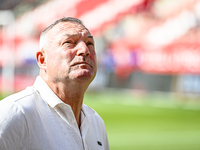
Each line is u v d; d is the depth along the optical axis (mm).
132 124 21266
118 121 22453
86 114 3930
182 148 14758
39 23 48781
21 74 45531
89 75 3617
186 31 37688
